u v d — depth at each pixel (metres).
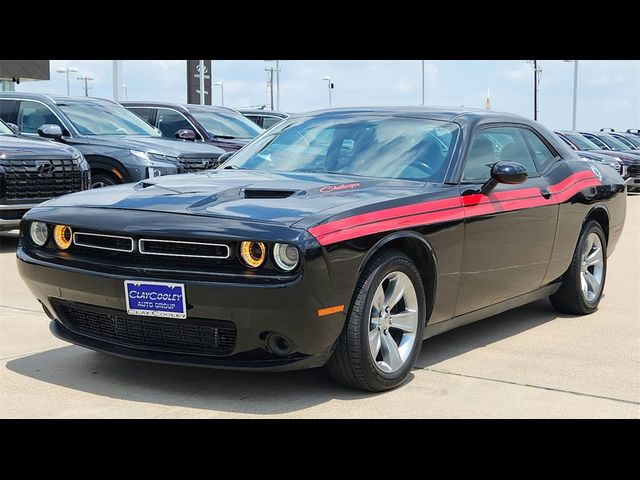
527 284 5.40
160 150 10.50
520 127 5.61
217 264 3.74
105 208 4.11
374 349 4.05
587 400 4.13
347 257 3.77
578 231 5.90
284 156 5.13
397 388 4.25
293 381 4.31
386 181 4.60
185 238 3.74
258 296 3.62
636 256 9.48
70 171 9.04
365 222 3.92
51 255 4.18
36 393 4.07
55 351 4.87
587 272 6.27
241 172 4.90
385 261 4.00
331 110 5.54
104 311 4.05
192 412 3.81
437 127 5.00
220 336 3.85
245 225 3.72
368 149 4.93
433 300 4.46
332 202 4.00
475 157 4.92
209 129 13.40
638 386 4.41
